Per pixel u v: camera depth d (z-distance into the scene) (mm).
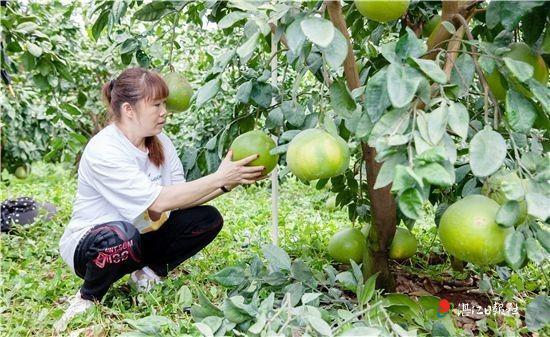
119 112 2350
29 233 3828
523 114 1415
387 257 2414
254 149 2094
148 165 2518
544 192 1305
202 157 2682
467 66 1684
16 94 5133
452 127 1318
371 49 2871
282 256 2289
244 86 2314
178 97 2412
